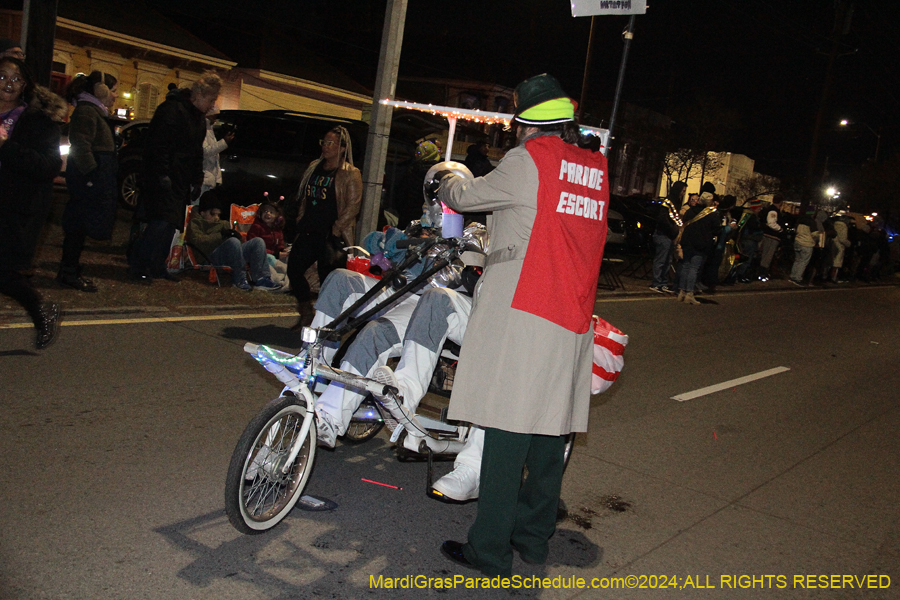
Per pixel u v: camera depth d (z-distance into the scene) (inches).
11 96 205.8
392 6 346.0
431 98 1434.5
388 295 167.2
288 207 286.8
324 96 1182.9
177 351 241.4
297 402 135.6
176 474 156.8
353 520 149.0
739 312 514.3
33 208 205.3
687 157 1641.2
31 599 109.6
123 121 554.6
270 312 313.0
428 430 153.8
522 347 123.4
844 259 895.1
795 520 174.2
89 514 135.9
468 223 196.1
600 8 206.4
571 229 123.8
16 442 161.2
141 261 317.1
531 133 127.3
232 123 485.7
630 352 343.6
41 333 214.2
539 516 138.5
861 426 263.7
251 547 133.0
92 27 892.6
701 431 237.0
